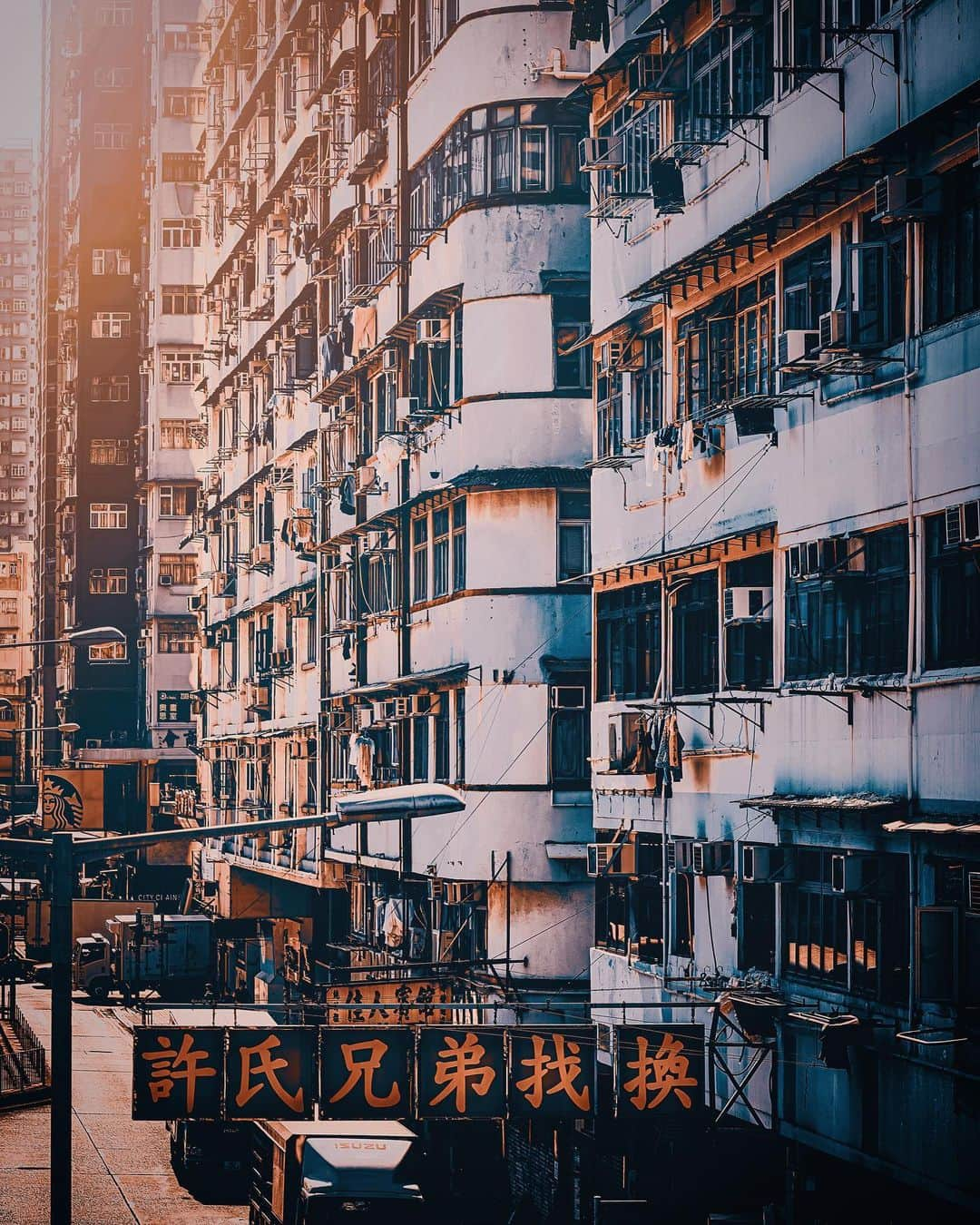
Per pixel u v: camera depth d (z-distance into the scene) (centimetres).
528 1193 3534
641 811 3066
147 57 10362
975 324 2084
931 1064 2109
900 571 2258
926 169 2180
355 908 4925
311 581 5616
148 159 10062
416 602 4281
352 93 4991
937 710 2145
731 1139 2683
